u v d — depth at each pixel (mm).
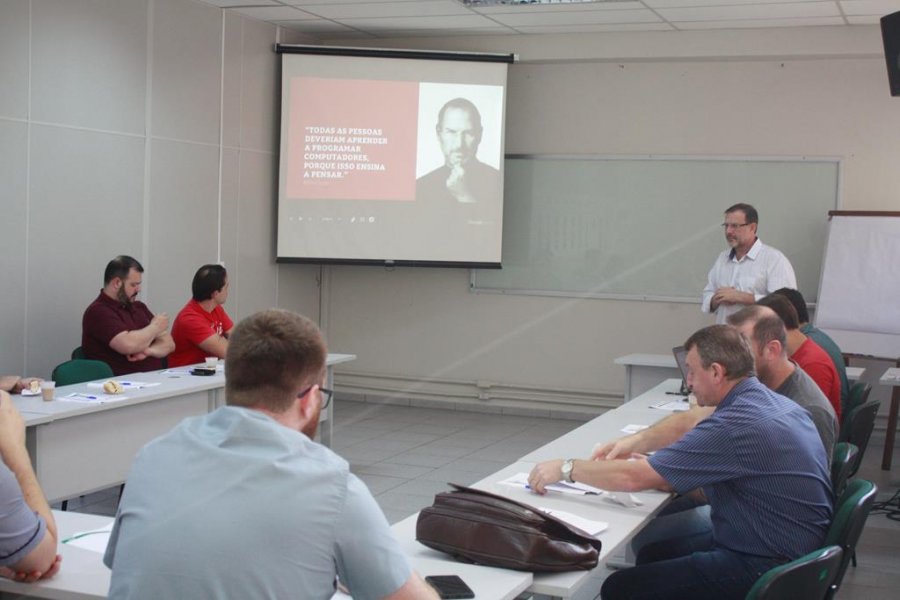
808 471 2604
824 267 6844
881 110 7043
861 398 4637
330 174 7656
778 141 7305
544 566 2172
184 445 1592
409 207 7711
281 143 7629
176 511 1486
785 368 3232
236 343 1619
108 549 1639
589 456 3426
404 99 7660
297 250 7676
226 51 7117
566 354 7926
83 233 5914
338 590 1952
